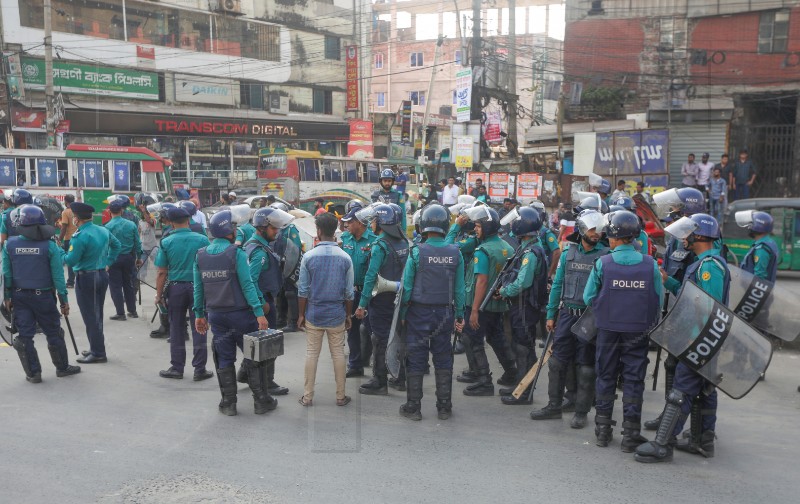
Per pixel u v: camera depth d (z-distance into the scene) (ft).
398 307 19.08
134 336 29.12
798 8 78.18
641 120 81.97
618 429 18.34
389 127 136.36
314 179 84.43
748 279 19.01
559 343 18.89
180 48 104.17
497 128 99.19
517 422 18.89
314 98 122.93
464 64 96.78
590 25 87.20
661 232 28.89
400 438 17.46
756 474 15.25
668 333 15.65
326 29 123.54
